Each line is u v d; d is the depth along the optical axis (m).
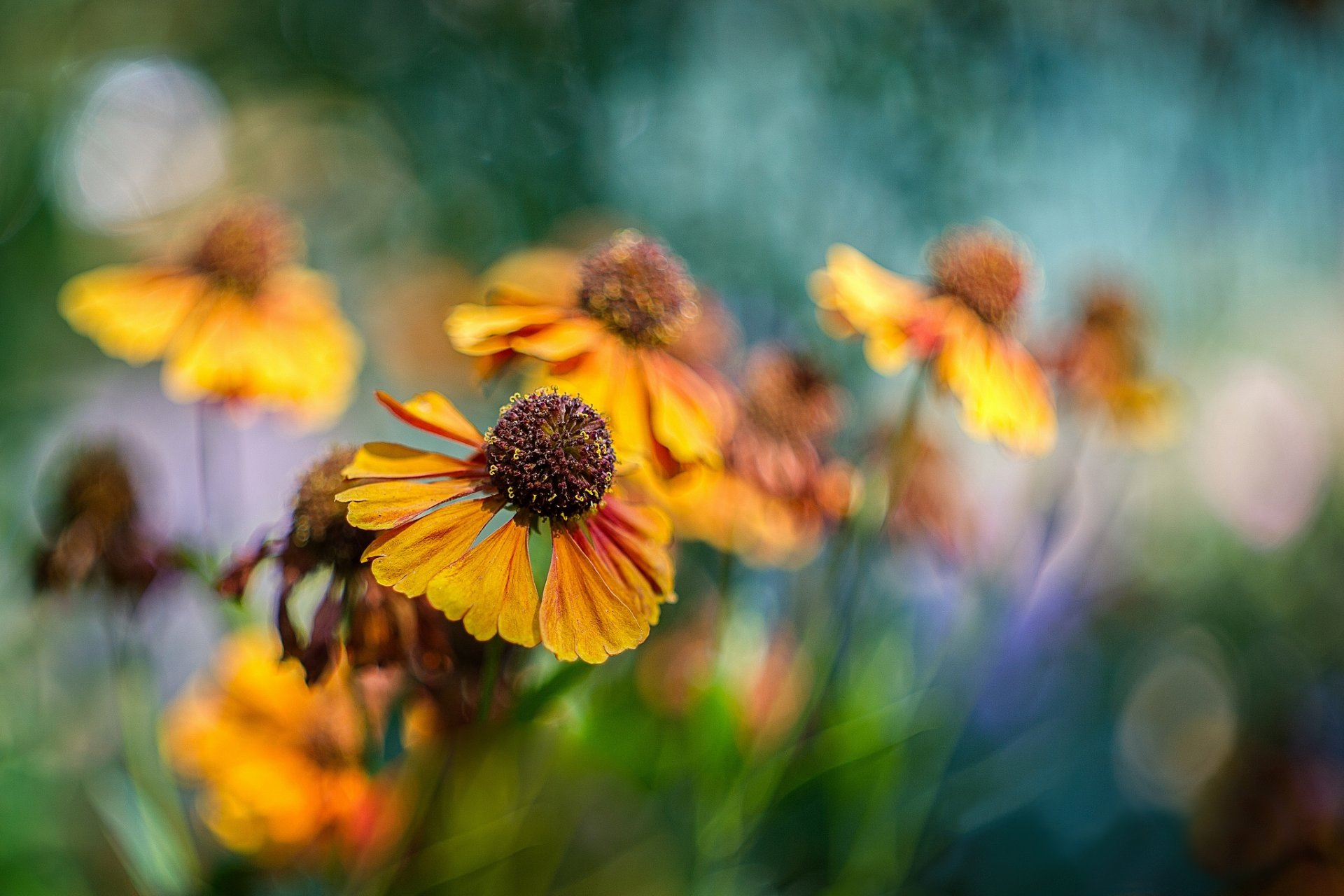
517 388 0.52
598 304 0.38
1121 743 0.55
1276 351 0.73
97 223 0.67
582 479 0.35
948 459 0.45
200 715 0.40
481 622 0.33
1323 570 0.70
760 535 0.41
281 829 0.38
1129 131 0.65
